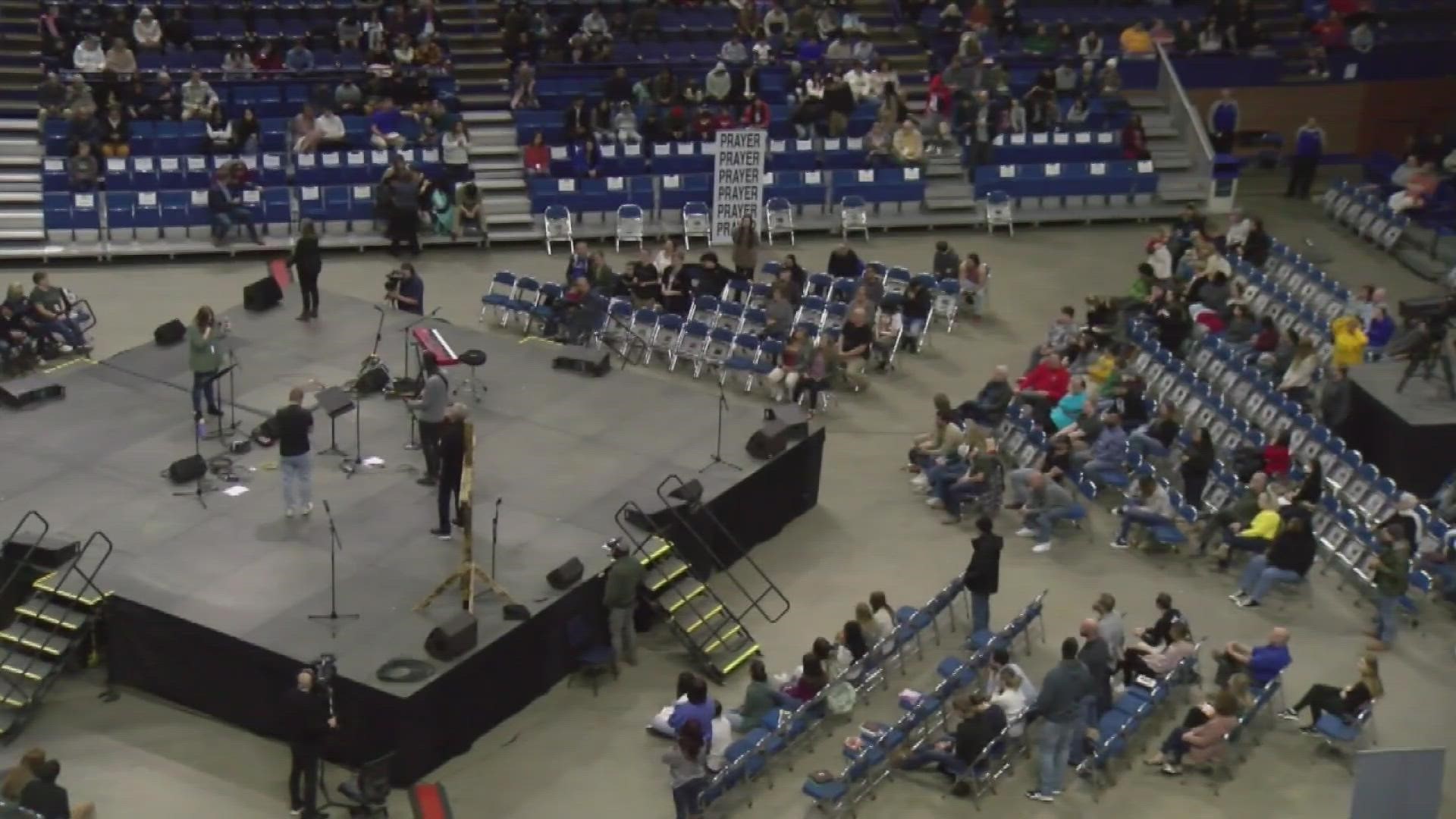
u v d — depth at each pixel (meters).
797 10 47.06
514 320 35.91
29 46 42.38
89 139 39.38
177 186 39.69
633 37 46.09
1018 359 35.41
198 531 25.45
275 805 21.84
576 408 30.00
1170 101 46.81
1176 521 28.75
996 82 45.00
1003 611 26.67
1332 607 27.22
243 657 22.84
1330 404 31.77
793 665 25.08
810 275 36.81
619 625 24.70
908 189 42.28
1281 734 24.23
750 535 28.14
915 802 22.55
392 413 29.47
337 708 22.22
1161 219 43.91
